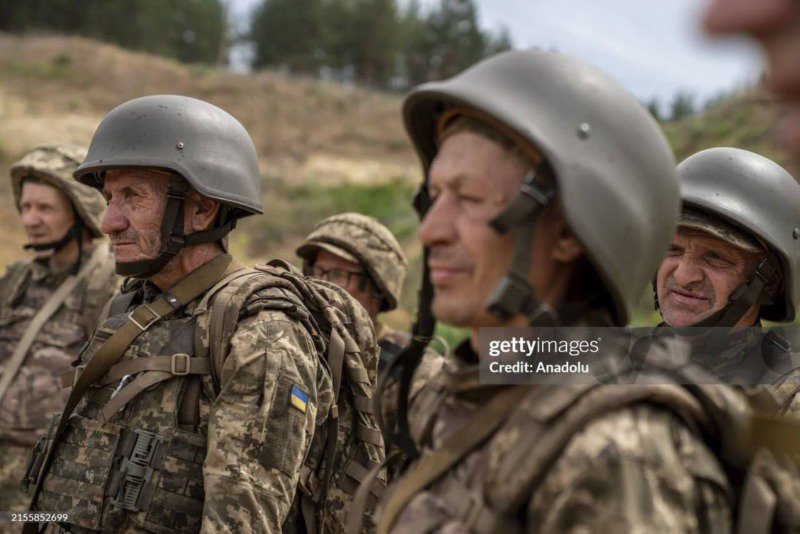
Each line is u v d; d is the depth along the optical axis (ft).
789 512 3.77
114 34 162.30
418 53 189.47
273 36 190.08
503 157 4.05
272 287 7.68
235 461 6.79
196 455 7.11
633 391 3.62
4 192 53.88
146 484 7.02
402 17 199.62
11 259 42.93
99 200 13.25
